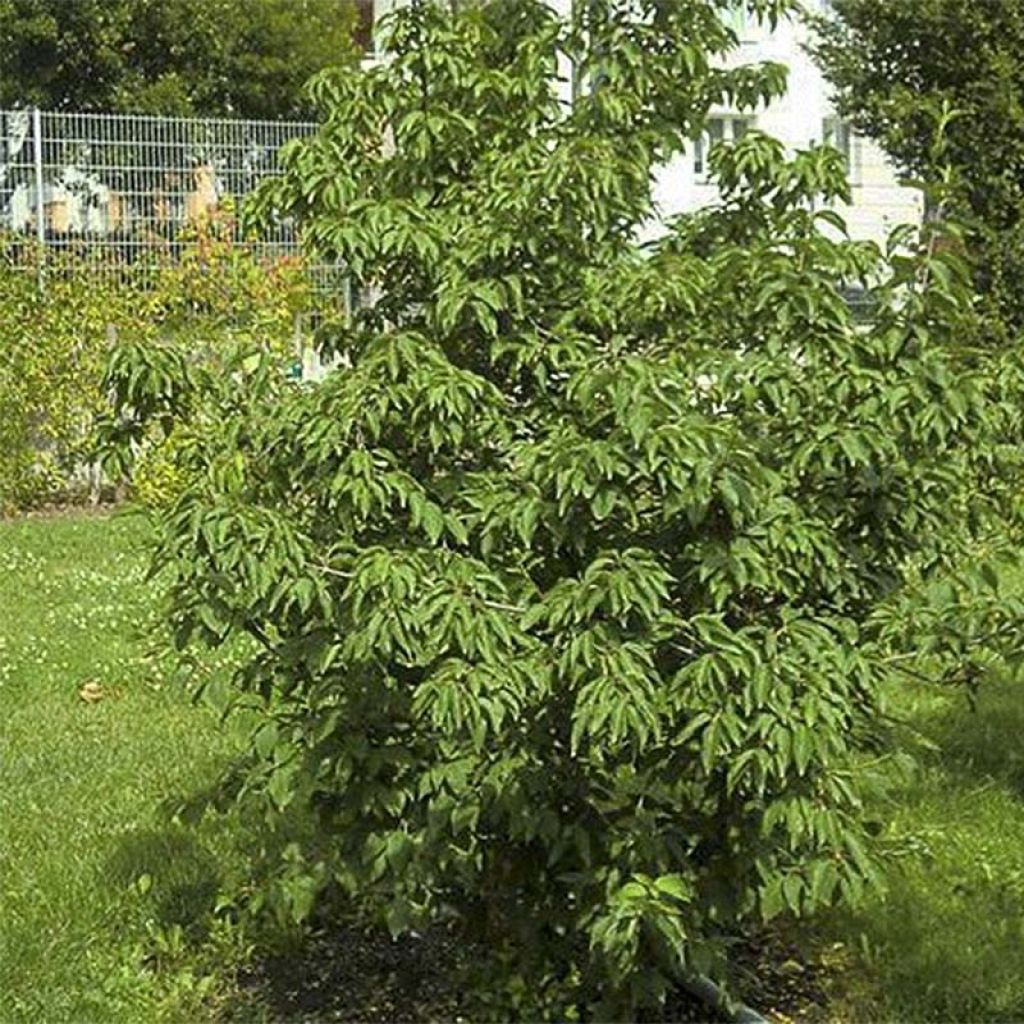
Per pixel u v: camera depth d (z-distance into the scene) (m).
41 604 8.88
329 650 3.46
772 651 3.25
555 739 3.52
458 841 3.63
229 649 7.07
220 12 24.45
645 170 3.95
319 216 3.94
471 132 3.90
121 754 6.21
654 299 3.59
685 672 3.22
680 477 3.19
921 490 3.66
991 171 11.57
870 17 12.48
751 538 3.36
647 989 3.62
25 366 12.11
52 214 13.88
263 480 3.68
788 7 4.39
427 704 3.17
